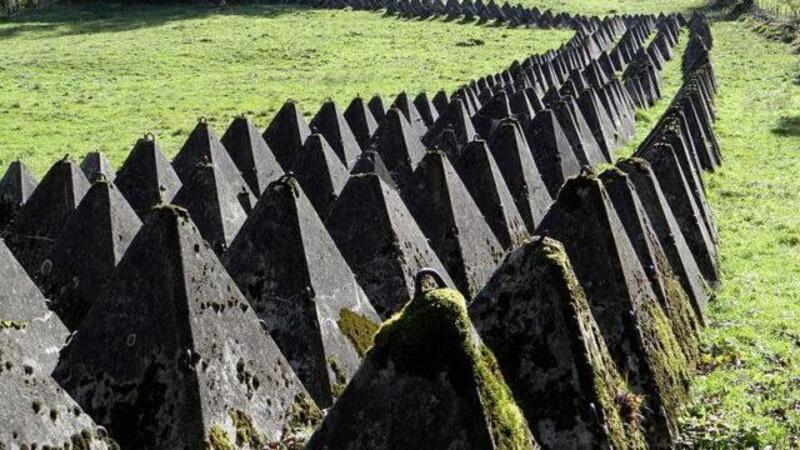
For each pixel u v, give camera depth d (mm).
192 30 59281
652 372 9805
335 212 11711
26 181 15773
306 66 46688
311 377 9469
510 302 8227
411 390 5988
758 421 10711
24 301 8977
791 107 36188
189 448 7590
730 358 12719
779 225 20438
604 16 73125
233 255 10188
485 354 6246
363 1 71125
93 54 49094
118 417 7883
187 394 7699
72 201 13164
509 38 58000
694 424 10523
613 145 28797
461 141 21141
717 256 17438
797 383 11992
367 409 6086
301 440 8078
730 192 23406
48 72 43781
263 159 17422
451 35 58594
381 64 47250
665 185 16312
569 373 7914
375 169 16000
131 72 44281
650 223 13398
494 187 14977
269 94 38688
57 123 32500
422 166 13281
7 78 41781
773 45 55406
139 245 8266
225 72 44781
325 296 9914
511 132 17297
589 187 10242
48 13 67812
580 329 8000
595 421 7801
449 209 12953
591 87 29922
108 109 35281
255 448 7941
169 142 29562
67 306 10773
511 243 14695
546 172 19719
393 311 11047
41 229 13086
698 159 24844
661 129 22500
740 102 38156
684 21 70000
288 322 9727
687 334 12359
